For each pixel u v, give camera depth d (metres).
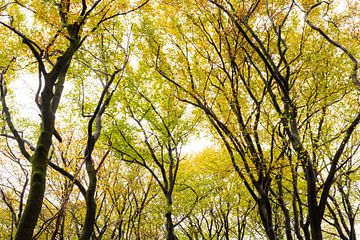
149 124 13.71
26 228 5.48
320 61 10.45
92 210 7.69
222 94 11.03
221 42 11.11
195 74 11.73
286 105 9.65
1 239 14.10
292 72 11.09
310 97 10.09
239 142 10.78
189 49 11.74
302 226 10.25
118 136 13.01
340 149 9.06
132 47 11.20
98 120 9.05
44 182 5.93
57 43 7.61
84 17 7.18
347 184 14.02
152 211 15.82
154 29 11.84
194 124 13.61
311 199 9.13
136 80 13.16
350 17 10.30
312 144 9.22
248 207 17.70
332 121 10.09
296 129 9.51
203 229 23.17
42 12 7.18
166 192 12.84
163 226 17.17
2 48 8.53
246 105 11.30
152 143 14.20
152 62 12.22
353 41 10.59
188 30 11.50
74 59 10.16
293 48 11.32
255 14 10.68
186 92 11.28
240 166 13.20
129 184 14.76
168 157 14.33
